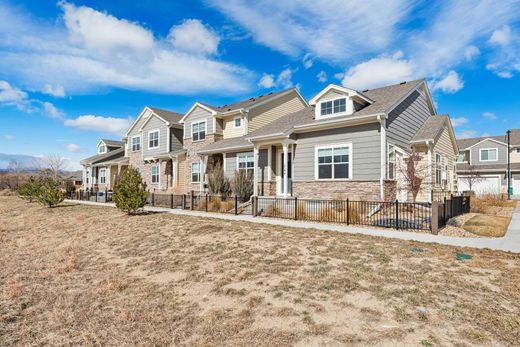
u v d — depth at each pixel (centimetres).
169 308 482
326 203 1319
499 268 585
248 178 1838
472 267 596
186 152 2533
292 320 412
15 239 1157
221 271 630
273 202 1470
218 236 934
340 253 706
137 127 3123
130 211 1598
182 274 637
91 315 473
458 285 505
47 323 452
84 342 394
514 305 431
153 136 2892
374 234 928
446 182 1873
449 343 343
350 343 351
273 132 1691
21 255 888
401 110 1579
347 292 491
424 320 395
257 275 589
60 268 730
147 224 1254
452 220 1139
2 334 420
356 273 571
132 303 510
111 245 944
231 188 1822
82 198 2975
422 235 911
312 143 1625
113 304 511
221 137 2355
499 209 1673
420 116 1819
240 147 1895
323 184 1568
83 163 3762
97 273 688
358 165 1455
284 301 471
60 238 1120
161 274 649
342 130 1516
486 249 733
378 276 554
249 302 475
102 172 3684
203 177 2245
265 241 845
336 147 1532
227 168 2130
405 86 1741
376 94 1747
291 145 1731
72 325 442
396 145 1502
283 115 2444
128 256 809
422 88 1856
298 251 733
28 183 2938
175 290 554
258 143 1758
